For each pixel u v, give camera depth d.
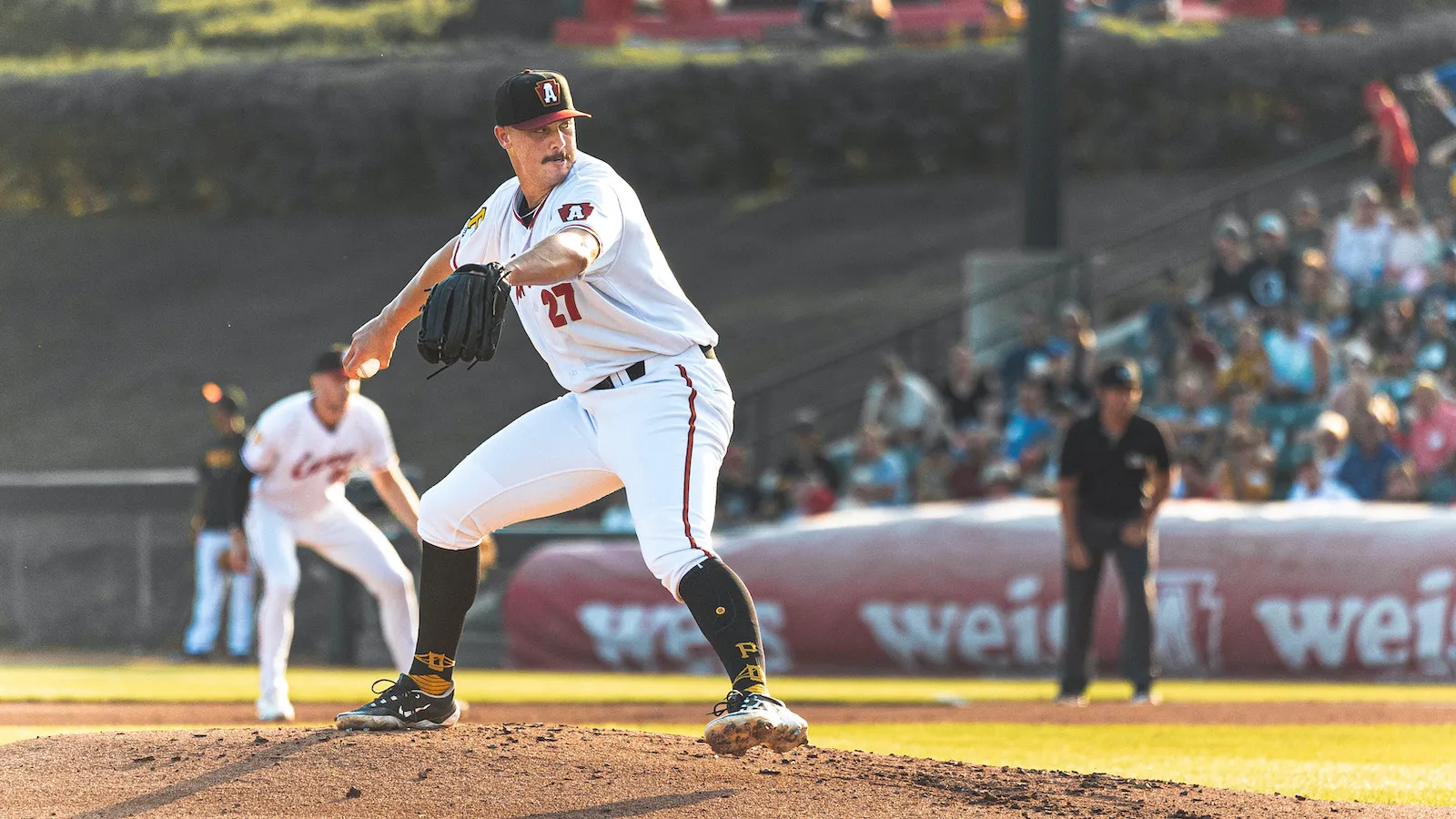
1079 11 102.25
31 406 85.06
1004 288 63.75
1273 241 58.16
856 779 15.81
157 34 120.69
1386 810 15.91
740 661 14.55
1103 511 35.00
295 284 94.75
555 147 15.42
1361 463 47.66
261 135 101.75
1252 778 20.55
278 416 27.56
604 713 30.92
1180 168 92.56
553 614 49.97
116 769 15.17
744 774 15.63
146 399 84.50
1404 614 43.22
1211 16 105.62
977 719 30.19
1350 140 88.94
